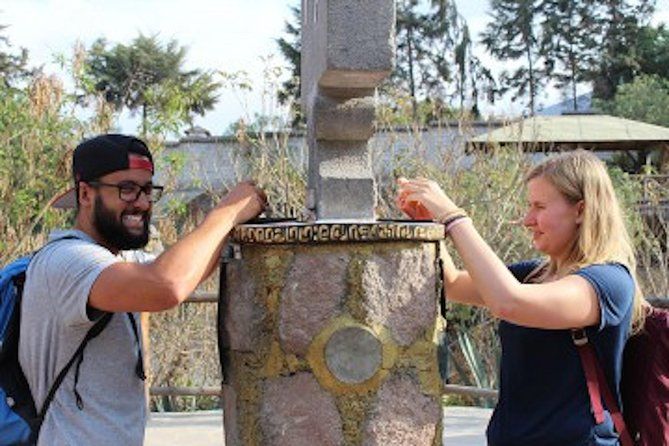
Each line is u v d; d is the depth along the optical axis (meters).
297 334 2.24
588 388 2.01
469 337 6.94
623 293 2.03
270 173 7.26
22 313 2.03
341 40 2.23
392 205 7.27
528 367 2.09
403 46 35.66
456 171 7.46
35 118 6.60
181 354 6.48
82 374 2.02
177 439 4.66
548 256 2.38
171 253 2.03
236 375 2.37
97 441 2.00
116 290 1.95
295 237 2.21
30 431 1.99
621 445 2.03
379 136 8.39
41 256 2.06
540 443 2.05
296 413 2.25
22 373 2.04
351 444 2.24
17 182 6.48
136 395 2.12
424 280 2.29
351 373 2.24
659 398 2.05
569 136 13.16
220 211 2.22
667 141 13.46
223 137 9.84
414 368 2.28
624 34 35.25
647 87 26.80
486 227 7.14
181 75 35.22
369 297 2.24
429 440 2.29
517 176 7.39
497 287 2.00
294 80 8.49
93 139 2.12
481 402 6.57
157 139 7.13
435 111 8.54
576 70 36.97
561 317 1.97
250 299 2.29
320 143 2.47
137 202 2.11
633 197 8.98
